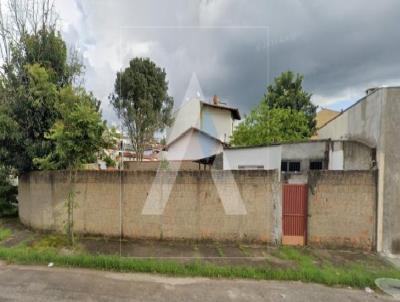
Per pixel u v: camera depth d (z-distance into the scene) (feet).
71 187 19.04
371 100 19.53
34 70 22.67
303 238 18.52
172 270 13.70
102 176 19.97
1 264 14.73
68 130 16.94
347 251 17.57
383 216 17.40
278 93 50.72
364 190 17.74
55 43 26.58
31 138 24.04
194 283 12.50
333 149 26.55
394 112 17.47
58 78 26.89
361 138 21.57
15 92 24.03
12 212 27.32
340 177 18.01
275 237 18.29
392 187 17.35
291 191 18.71
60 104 20.67
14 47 25.55
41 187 21.38
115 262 14.26
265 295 11.43
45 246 17.75
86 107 17.33
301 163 28.43
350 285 12.60
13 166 24.62
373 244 17.58
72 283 12.23
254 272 13.65
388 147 17.53
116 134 18.47
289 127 40.83
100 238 19.66
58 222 20.71
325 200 18.19
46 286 11.87
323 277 12.98
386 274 13.71
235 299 11.02
